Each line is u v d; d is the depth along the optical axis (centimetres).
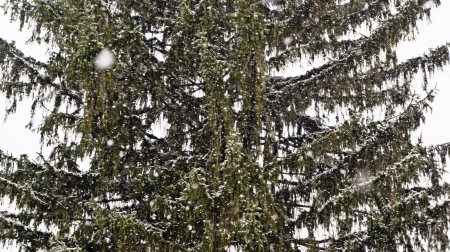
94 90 764
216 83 774
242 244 766
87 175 876
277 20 917
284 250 791
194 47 838
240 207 722
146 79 860
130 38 804
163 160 873
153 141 921
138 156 869
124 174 852
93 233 754
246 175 709
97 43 733
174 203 750
